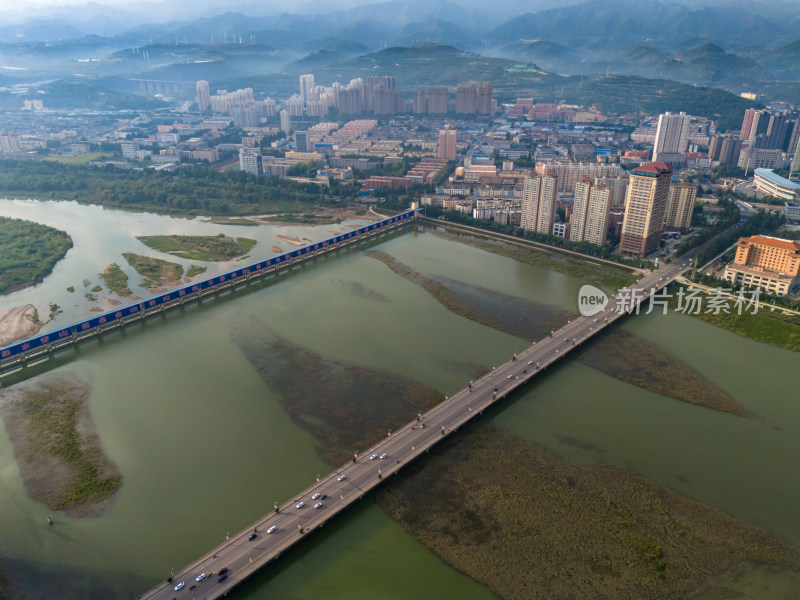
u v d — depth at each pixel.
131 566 187.50
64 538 198.75
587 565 186.25
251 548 189.88
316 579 183.38
